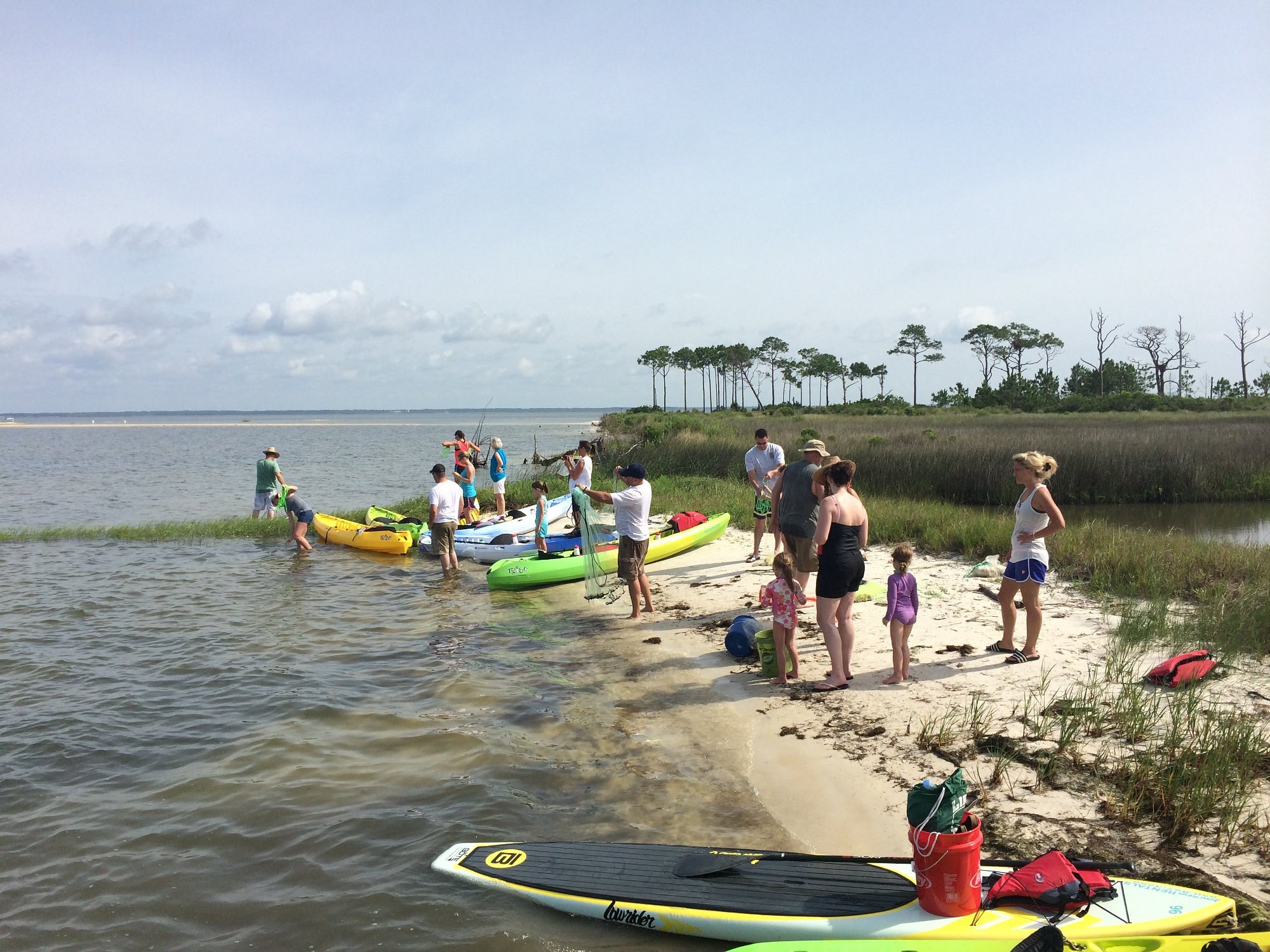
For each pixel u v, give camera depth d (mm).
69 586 12430
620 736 6426
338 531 15828
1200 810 4441
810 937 3770
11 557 14891
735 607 9742
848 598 6832
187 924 4191
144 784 5801
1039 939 3422
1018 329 106875
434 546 13484
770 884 4176
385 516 17375
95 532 17016
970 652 7402
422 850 4883
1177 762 4980
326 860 4785
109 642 9414
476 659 8594
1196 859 4129
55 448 63062
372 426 139750
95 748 6422
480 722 6832
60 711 7219
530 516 16109
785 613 6977
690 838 4891
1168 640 7242
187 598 11664
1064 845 4363
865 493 19156
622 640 8914
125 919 4234
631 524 9578
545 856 4676
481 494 19734
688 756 5988
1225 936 3447
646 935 4051
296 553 15258
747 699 6910
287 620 10375
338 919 4207
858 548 6770
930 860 3777
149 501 25578
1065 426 32875
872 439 23734
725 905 4031
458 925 4152
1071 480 19672
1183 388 81688
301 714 7082
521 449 50531
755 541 11891
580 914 4211
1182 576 9273
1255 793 4660
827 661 7664
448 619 10359
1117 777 4973
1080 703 6000
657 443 28641
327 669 8367
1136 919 3605
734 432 36156
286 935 4078
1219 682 6285
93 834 5109
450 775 5859
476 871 4570
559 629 9609
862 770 5465
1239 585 8898
